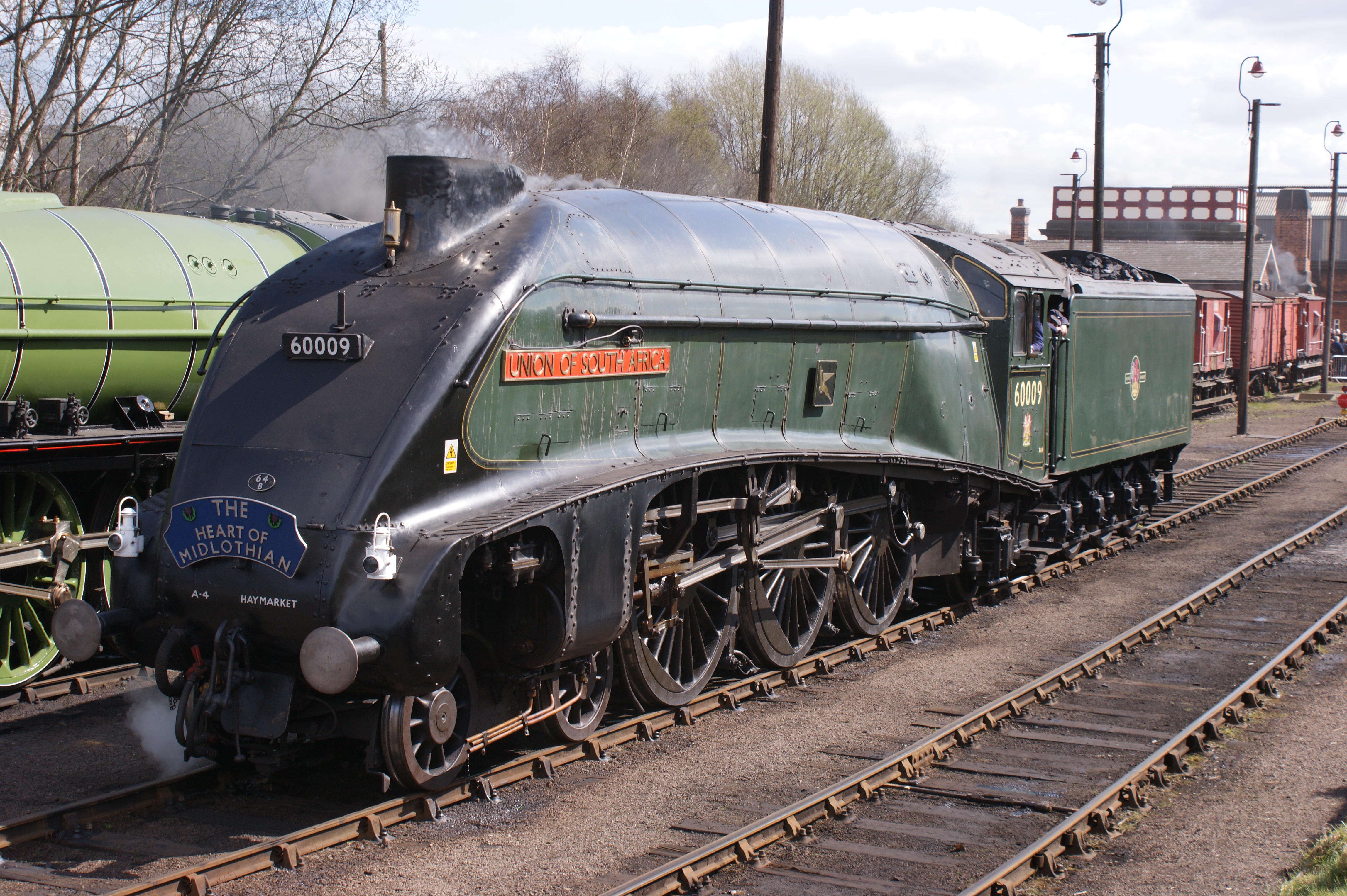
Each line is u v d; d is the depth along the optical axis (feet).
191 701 21.15
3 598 29.32
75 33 58.08
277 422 20.99
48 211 31.01
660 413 26.25
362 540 19.70
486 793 22.03
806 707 28.60
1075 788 23.30
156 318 31.42
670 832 20.77
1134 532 53.26
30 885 18.01
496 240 23.29
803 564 30.09
